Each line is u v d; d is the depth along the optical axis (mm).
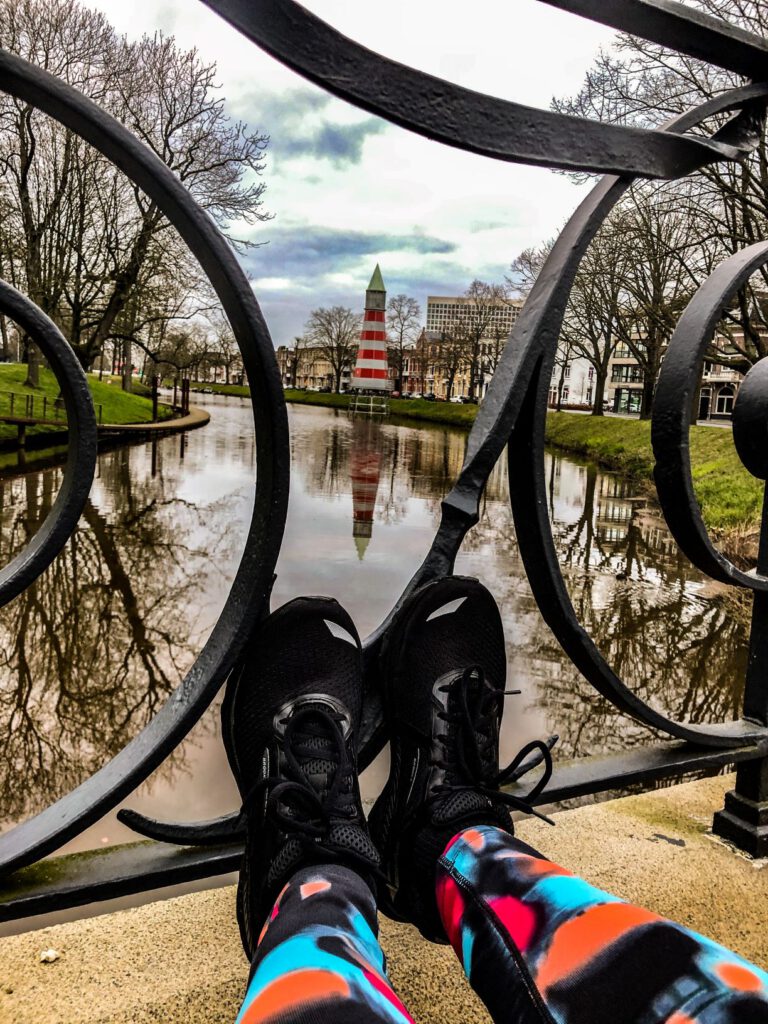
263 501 829
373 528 10109
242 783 893
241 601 822
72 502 741
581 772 1132
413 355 72375
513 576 7836
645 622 6777
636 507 14500
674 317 18062
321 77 713
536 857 748
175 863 843
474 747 895
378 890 825
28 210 20062
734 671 5633
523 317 977
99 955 893
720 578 1153
